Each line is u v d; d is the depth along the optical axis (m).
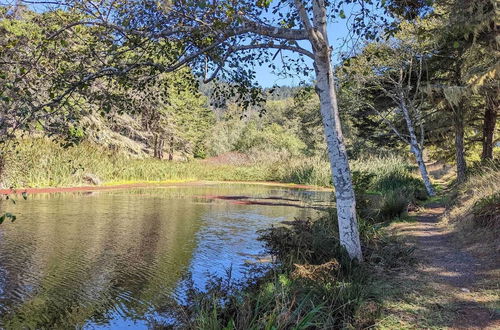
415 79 17.50
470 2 9.77
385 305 4.02
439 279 4.88
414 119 19.11
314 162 31.55
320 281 4.40
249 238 9.48
